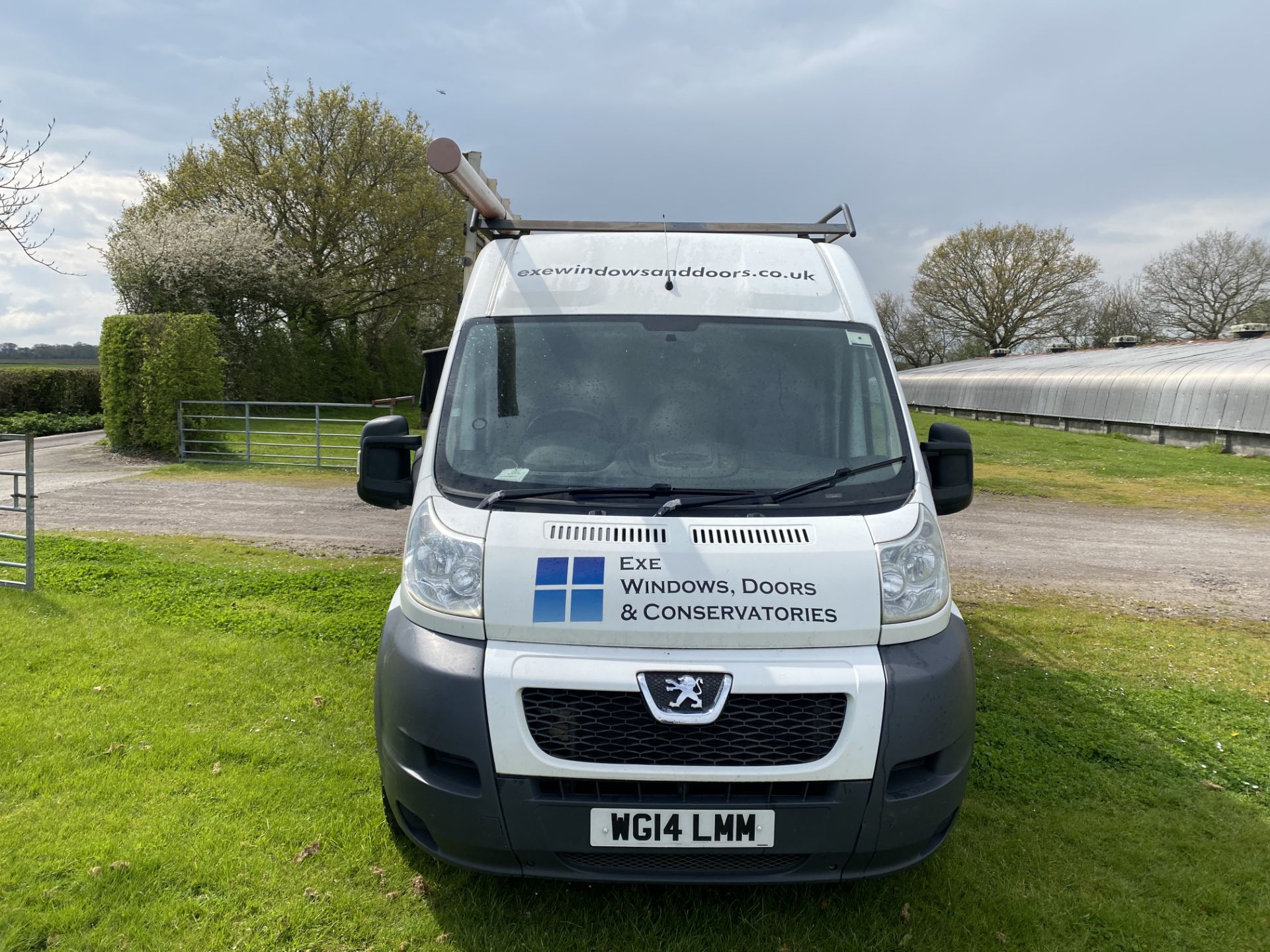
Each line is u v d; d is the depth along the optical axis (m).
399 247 34.16
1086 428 29.12
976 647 6.26
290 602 6.79
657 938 2.99
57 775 3.92
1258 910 3.26
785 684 2.73
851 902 3.22
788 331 3.74
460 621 2.89
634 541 2.99
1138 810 3.98
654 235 4.11
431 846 2.93
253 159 32.47
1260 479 16.72
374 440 3.77
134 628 5.99
